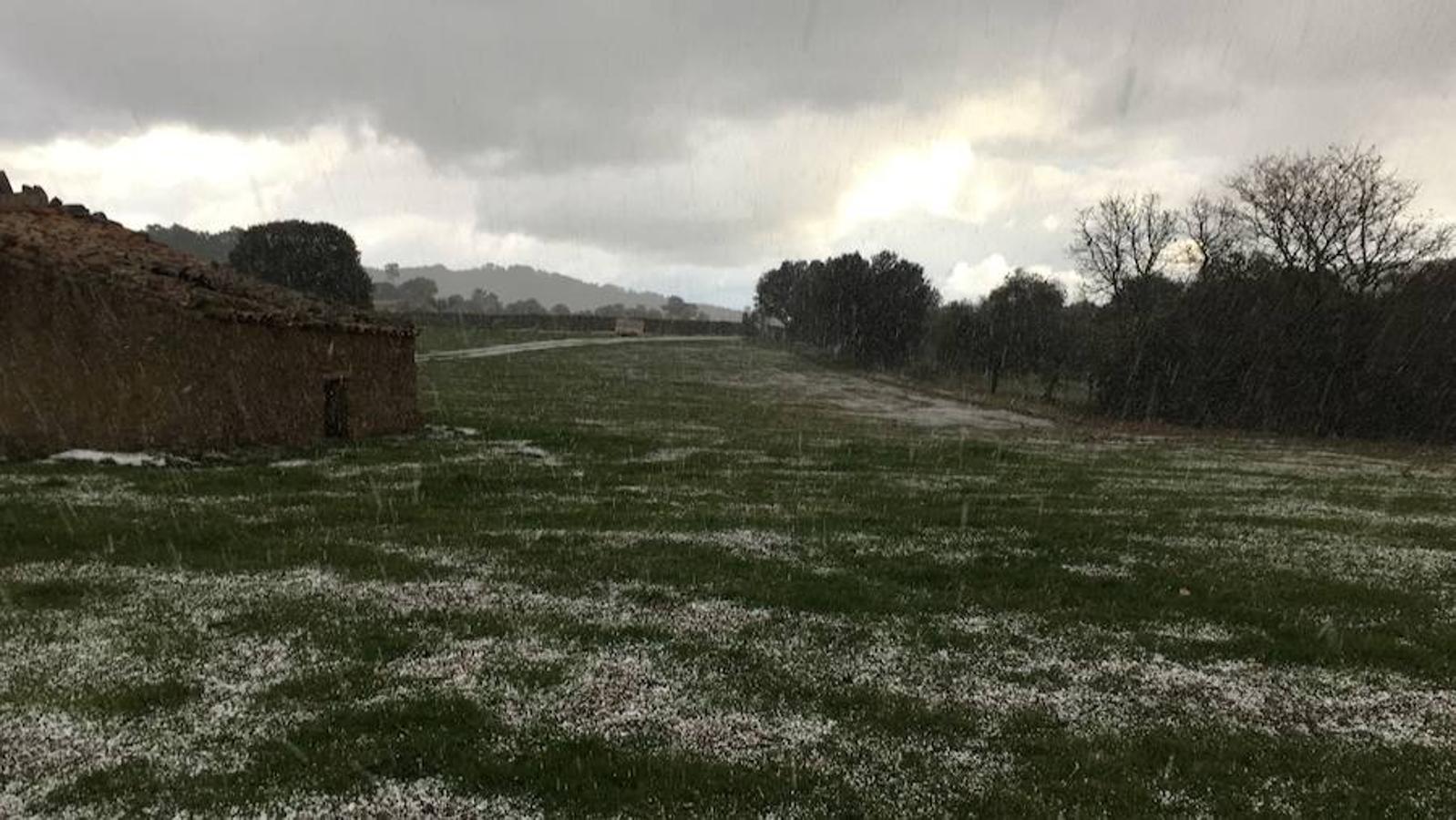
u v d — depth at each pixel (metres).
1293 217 47.72
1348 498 21.47
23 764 6.40
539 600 10.84
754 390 58.56
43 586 10.53
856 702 7.96
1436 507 20.23
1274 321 46.91
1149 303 53.75
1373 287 45.66
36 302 18.86
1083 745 7.17
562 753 6.75
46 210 24.81
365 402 26.75
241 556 12.32
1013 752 7.08
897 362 79.06
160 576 11.20
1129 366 50.72
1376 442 42.38
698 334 123.94
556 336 99.06
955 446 32.06
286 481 18.39
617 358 77.06
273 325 22.66
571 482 20.48
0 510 13.95
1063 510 18.36
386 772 6.38
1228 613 11.06
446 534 14.30
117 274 19.75
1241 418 47.72
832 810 6.05
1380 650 9.75
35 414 18.84
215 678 8.04
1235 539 15.66
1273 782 6.61
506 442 27.72
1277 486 23.64
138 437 19.70
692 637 9.61
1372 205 45.28
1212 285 49.84
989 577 12.55
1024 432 40.66
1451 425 42.12
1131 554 14.22
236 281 26.23
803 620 10.33
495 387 49.19
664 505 17.81
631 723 7.37
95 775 6.24
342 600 10.47
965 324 69.62
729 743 7.06
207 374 20.69
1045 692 8.38
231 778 6.21
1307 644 9.89
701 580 11.89
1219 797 6.33
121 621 9.45
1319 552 14.73
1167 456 31.50
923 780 6.51
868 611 10.76
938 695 8.21
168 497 15.88
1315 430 45.62
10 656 8.40
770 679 8.46
